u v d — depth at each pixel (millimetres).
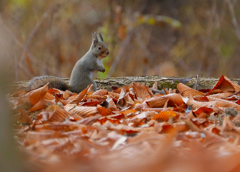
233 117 6508
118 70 22344
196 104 7570
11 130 3590
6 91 3570
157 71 22594
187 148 4402
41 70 19594
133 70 22500
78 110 6758
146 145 4484
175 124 5691
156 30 26969
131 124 5996
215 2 24875
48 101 7219
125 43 21594
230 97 8688
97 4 23109
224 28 24266
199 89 11117
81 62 11492
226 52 23281
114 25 21766
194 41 25188
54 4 20875
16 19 20328
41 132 5191
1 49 3613
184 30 26547
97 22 22609
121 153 4285
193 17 26797
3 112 3521
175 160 3869
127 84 11328
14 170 3564
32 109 6980
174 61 24203
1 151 3504
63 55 20781
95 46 11750
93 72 11883
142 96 9039
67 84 11430
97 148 4453
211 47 23812
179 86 9523
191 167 3859
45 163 3900
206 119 6227
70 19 21328
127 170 3848
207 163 3943
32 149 4414
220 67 23094
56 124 5520
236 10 24734
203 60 23516
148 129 5516
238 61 23297
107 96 8445
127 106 8258
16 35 19844
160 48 25391
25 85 10766
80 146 4445
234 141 4953
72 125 5527
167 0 30047
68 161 3963
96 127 5312
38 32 20531
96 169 3854
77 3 22500
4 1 20078
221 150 4418
